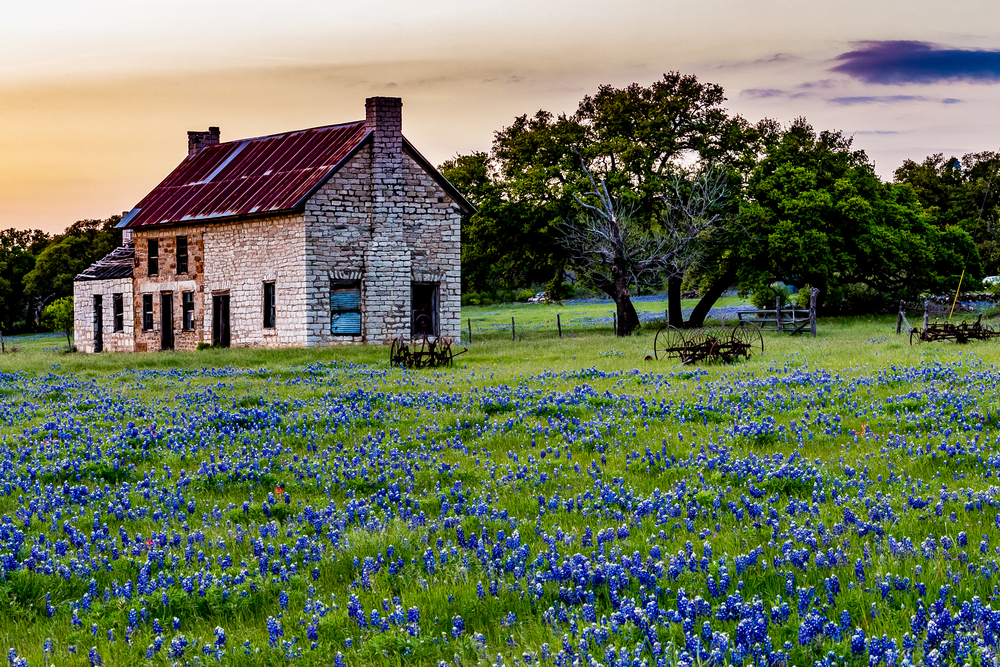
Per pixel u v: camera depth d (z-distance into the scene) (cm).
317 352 3725
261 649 644
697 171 5434
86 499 1159
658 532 888
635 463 1223
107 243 11712
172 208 4938
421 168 4378
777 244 5028
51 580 809
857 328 4638
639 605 680
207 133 5700
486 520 963
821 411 1574
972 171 11938
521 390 2056
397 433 1559
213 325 4691
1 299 11000
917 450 1204
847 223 5388
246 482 1230
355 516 1015
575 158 5569
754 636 586
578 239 5150
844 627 609
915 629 602
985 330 3297
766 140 5744
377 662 612
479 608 701
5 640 700
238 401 2066
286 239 4284
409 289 4353
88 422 1819
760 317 5916
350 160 4272
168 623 716
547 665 572
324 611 703
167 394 2302
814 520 898
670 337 4081
